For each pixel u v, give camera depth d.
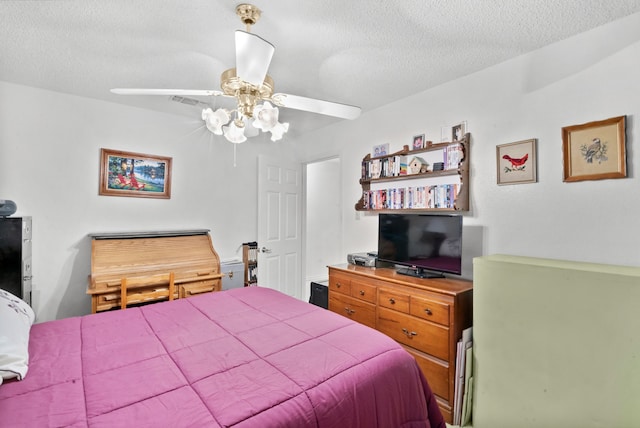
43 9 1.58
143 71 2.29
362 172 3.14
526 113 2.05
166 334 1.55
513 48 1.98
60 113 2.69
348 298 2.68
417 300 2.16
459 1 1.53
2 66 2.22
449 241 2.26
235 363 1.27
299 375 1.18
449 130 2.46
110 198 2.94
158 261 2.83
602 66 1.75
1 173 2.46
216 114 1.62
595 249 1.77
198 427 0.90
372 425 1.18
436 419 1.49
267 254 3.79
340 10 1.60
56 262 2.68
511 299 1.76
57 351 1.36
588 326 1.51
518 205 2.09
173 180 3.28
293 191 4.09
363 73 2.33
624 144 1.67
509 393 1.76
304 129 3.84
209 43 1.91
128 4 1.55
